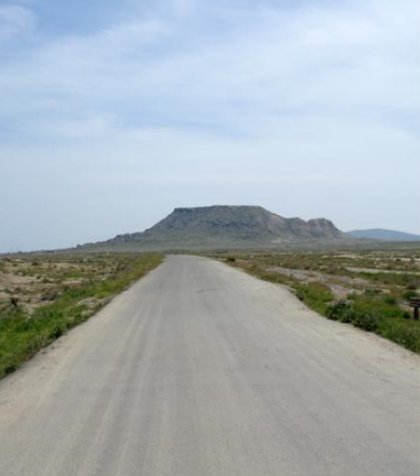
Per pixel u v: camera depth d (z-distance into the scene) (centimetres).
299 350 1335
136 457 674
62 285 4509
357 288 3503
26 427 816
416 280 4197
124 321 1991
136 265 7300
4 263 8725
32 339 1620
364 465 620
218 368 1163
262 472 612
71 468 647
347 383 1002
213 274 4753
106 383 1073
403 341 1415
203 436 741
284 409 852
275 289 3152
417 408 836
